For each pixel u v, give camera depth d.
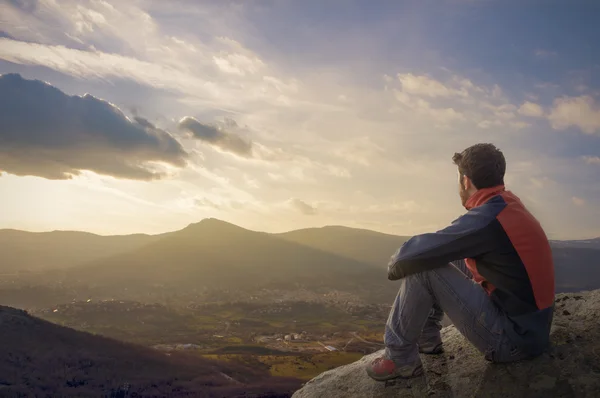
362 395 3.16
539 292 2.54
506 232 2.52
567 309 3.34
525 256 2.51
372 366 3.15
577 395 2.50
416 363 3.04
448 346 3.37
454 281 2.71
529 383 2.66
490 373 2.84
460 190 2.88
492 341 2.67
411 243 2.70
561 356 2.75
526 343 2.63
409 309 2.88
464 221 2.60
